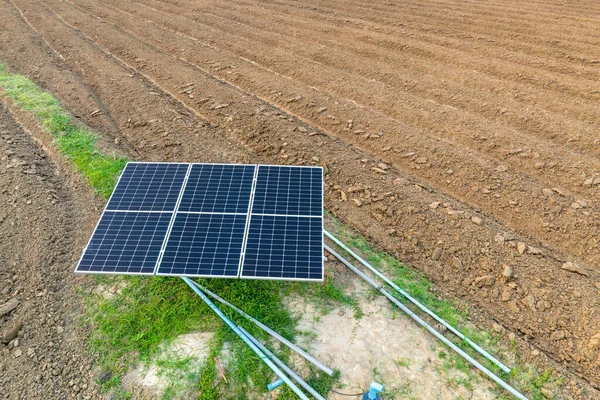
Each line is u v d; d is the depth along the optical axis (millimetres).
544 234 9141
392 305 7527
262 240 6895
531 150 11055
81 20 21547
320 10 22969
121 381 6414
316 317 7258
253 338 6832
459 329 7195
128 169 8156
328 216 9516
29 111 12602
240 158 11180
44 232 8609
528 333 7188
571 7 21625
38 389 6297
